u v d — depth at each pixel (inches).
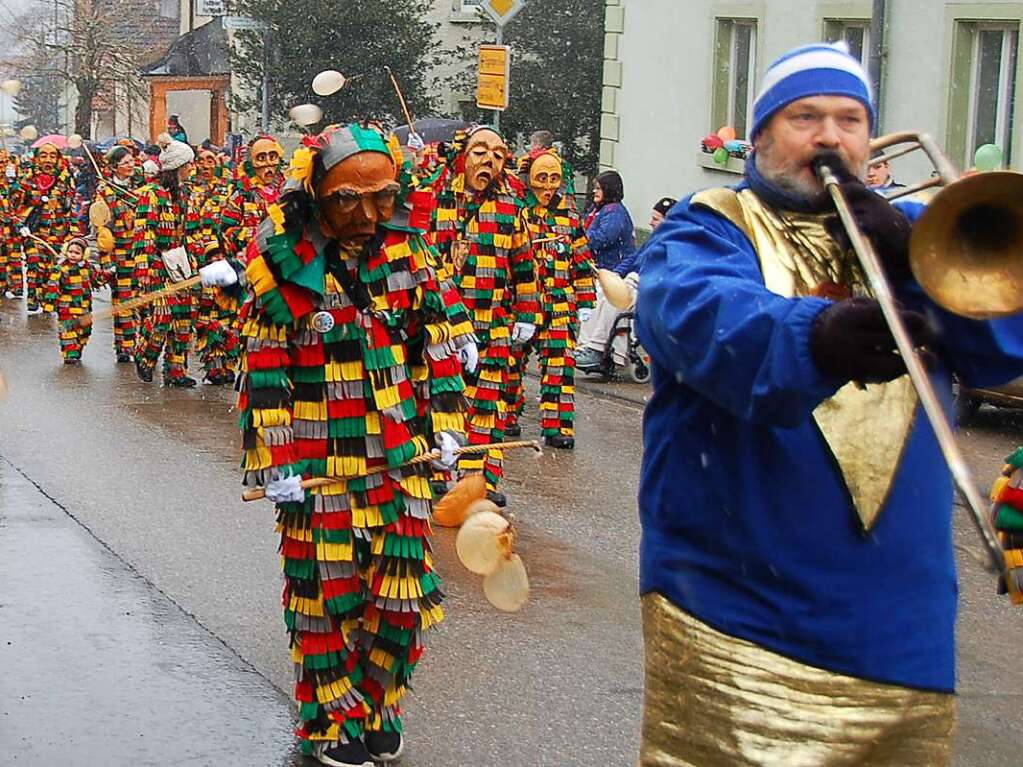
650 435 138.7
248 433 197.3
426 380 207.5
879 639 130.6
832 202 130.0
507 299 373.7
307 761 210.7
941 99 660.1
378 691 210.1
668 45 849.5
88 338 631.2
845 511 130.0
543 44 1109.7
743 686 131.5
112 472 396.2
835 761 130.5
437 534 341.4
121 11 1854.1
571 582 305.0
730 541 132.0
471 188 375.9
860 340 111.0
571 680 246.5
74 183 876.0
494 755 214.8
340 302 200.1
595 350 589.0
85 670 244.4
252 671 246.8
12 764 207.5
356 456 201.0
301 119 221.3
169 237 558.9
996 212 111.2
